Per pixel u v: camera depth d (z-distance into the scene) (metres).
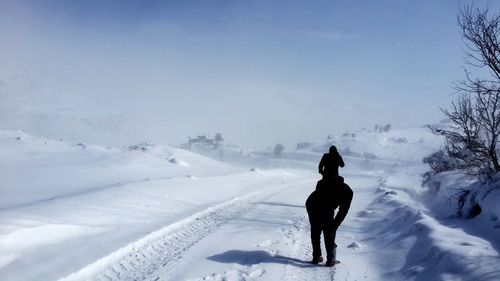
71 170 22.06
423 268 5.26
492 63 8.56
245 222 9.99
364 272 5.77
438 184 14.24
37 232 6.44
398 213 9.82
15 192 12.94
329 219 6.11
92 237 6.93
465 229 7.04
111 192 12.28
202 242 7.48
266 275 5.50
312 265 6.12
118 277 5.29
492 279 4.05
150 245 6.96
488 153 10.30
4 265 5.20
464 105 11.05
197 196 14.59
